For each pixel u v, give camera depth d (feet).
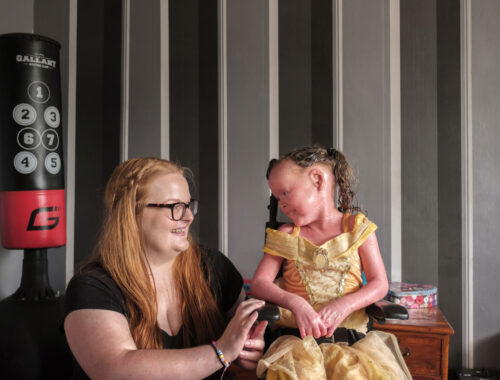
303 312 4.35
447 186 8.02
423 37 8.10
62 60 9.17
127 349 3.58
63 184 7.61
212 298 4.48
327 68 8.40
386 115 8.18
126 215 4.02
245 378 6.51
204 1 8.86
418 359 6.42
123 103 9.06
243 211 8.63
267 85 8.58
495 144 7.84
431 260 8.06
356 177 8.25
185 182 4.32
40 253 7.42
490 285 7.86
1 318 6.79
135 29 9.06
